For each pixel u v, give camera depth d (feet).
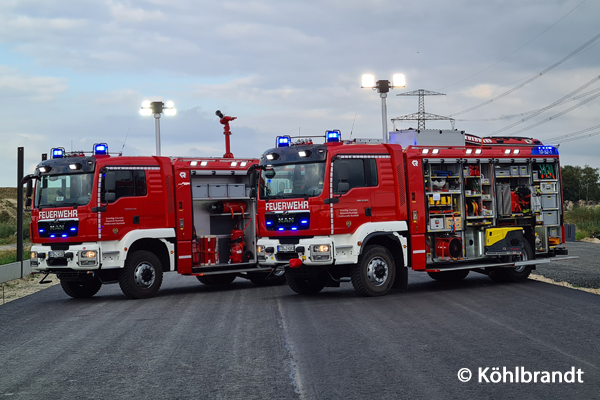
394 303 41.91
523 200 53.93
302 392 20.93
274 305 42.91
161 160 53.11
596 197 247.70
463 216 50.52
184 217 53.72
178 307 43.42
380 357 25.77
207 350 28.14
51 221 49.42
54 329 35.70
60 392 22.03
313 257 44.11
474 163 51.47
